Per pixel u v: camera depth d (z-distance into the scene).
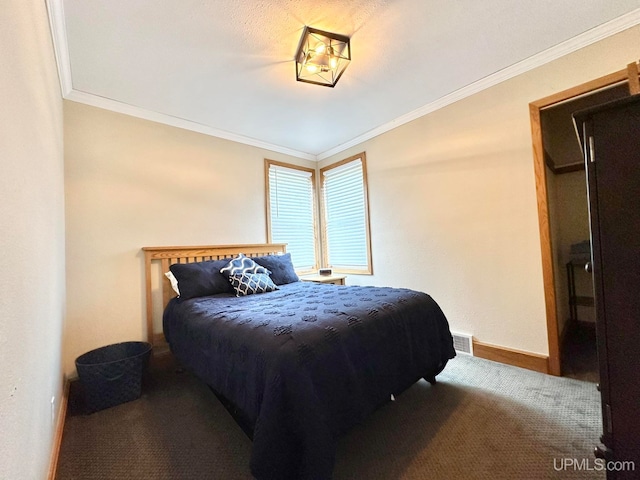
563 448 1.32
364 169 3.46
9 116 0.75
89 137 2.31
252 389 1.20
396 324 1.61
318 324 1.36
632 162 0.81
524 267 2.21
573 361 2.29
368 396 1.33
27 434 0.85
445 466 1.25
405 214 3.04
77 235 2.20
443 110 2.69
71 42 1.75
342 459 1.32
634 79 1.74
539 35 1.88
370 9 1.62
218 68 2.09
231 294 2.42
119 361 1.90
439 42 1.92
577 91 1.95
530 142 2.17
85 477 1.27
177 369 2.44
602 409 0.86
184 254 2.74
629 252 0.81
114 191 2.41
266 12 1.61
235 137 3.28
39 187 1.14
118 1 1.48
